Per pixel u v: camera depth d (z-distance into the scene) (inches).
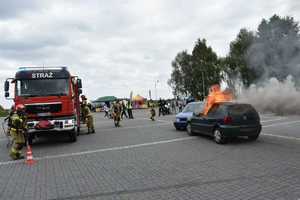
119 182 308.0
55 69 614.2
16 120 476.1
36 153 530.0
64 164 417.1
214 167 355.3
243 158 399.5
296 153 417.7
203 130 590.9
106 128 942.4
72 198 263.4
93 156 466.6
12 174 373.4
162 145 542.6
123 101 1444.4
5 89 601.9
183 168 357.1
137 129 852.6
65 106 605.6
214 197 247.6
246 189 265.0
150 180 310.5
